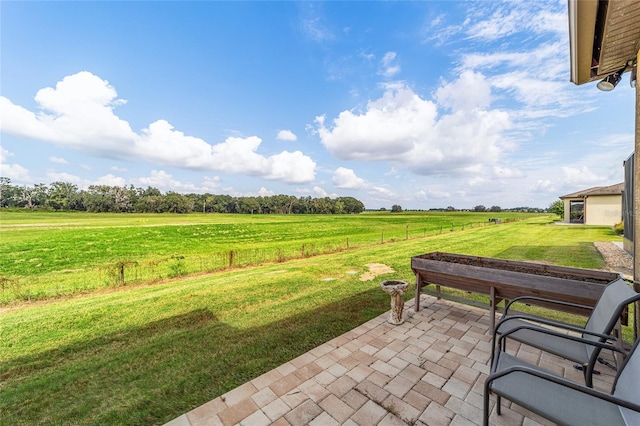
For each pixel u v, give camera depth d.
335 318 3.90
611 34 2.17
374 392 2.20
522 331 2.27
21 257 14.08
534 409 1.35
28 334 3.83
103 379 2.63
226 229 28.27
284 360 2.81
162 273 8.48
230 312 4.43
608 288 2.10
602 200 22.66
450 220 40.91
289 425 1.87
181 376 2.61
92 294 6.46
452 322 3.56
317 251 12.28
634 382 1.32
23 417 2.13
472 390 2.20
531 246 10.98
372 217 51.81
